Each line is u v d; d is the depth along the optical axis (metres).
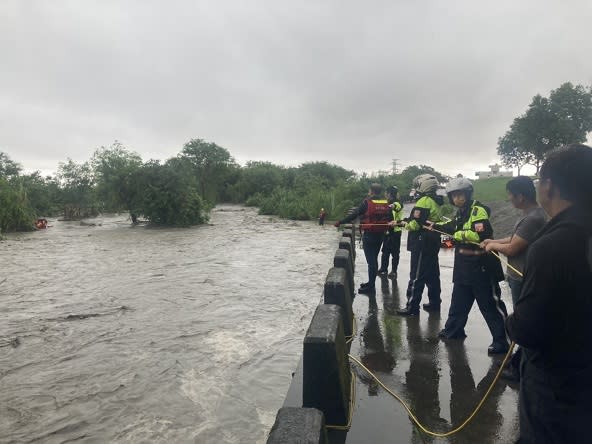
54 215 45.75
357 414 3.40
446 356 4.59
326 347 3.10
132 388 5.27
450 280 8.49
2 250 18.05
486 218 4.62
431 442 3.00
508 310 6.09
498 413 3.39
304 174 75.62
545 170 1.89
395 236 8.80
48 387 5.33
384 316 6.13
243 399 4.95
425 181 6.16
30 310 8.64
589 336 1.66
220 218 37.28
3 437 4.29
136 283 11.03
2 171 59.09
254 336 6.97
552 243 1.70
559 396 1.73
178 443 4.12
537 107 41.09
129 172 31.08
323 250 16.88
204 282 11.04
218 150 75.81
